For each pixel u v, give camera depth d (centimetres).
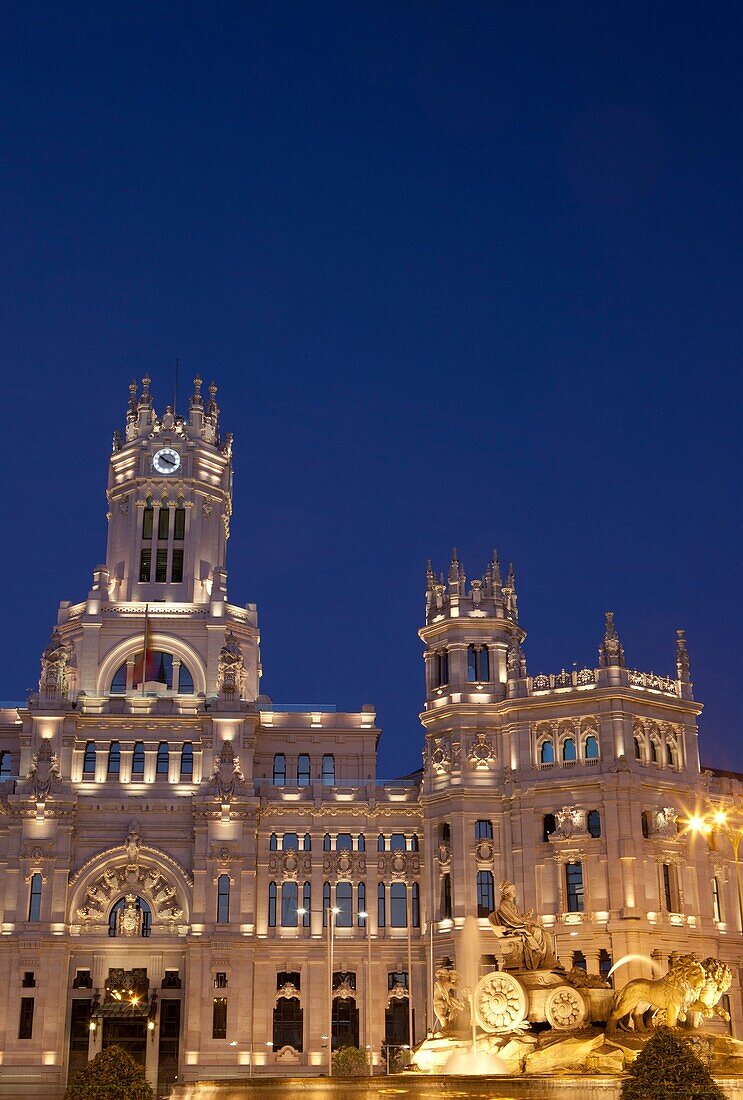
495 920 6619
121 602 14038
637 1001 6078
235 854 12650
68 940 12400
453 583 13562
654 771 12425
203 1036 12056
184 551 14425
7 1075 11819
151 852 12744
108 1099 6028
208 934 12362
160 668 13788
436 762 13000
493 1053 6041
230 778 12900
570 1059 5825
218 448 15225
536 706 12731
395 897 12938
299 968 12594
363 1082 5391
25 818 12662
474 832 12581
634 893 11762
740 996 12269
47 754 12888
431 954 12256
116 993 12225
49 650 13350
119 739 13150
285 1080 5584
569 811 12181
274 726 13812
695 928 12050
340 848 13050
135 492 14650
